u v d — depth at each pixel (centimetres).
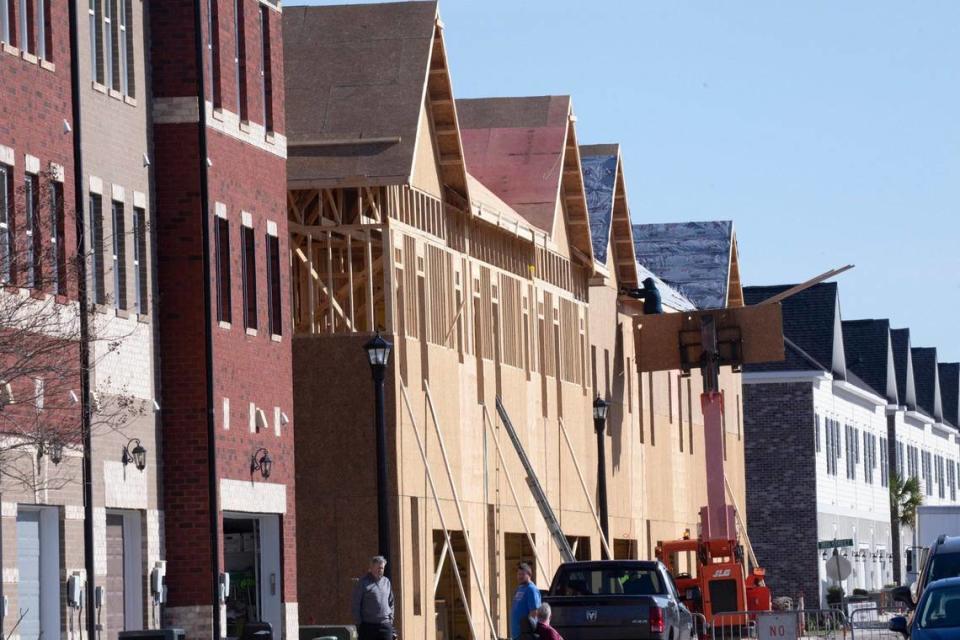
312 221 8381
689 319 12444
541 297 10688
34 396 4719
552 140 10988
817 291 17425
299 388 8325
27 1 5678
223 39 6788
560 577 6931
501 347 9888
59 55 5791
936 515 11706
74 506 5734
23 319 4553
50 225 5250
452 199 9231
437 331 8944
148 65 6488
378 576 6384
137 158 6341
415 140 8256
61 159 5744
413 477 8450
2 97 5412
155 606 6278
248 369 6869
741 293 15862
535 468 10344
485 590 9412
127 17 6372
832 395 17038
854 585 17412
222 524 6625
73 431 4697
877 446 19062
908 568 18875
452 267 9162
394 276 8356
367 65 8594
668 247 15612
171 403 6469
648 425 12900
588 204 12081
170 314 6475
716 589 10819
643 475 12681
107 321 5997
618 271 12506
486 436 9556
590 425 11438
